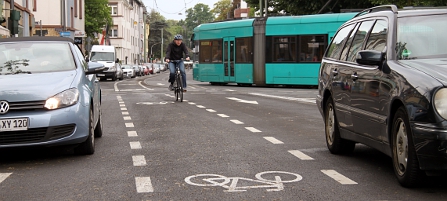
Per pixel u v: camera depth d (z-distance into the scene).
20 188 6.59
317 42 30.17
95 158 8.51
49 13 58.97
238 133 11.13
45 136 8.00
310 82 30.36
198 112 15.62
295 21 30.73
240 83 34.09
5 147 7.92
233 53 33.09
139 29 125.69
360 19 8.48
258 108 16.92
